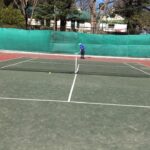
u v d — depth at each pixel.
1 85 15.27
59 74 20.91
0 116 9.36
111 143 7.35
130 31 71.88
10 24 52.62
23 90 14.05
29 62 29.44
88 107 11.09
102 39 41.06
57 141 7.33
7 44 40.84
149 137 7.91
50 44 41.16
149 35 40.94
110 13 65.62
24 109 10.38
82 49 37.94
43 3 63.12
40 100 11.95
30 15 64.06
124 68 27.86
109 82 18.06
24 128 8.25
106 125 8.84
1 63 27.42
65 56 39.59
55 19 62.38
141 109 11.15
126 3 65.38
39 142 7.22
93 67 27.55
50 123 8.81
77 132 8.09
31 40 40.97
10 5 61.78
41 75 19.89
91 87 15.84
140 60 39.00
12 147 6.83
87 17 73.94
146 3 64.94
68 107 10.95
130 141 7.55
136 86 16.89
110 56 41.09
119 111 10.68
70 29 70.12
